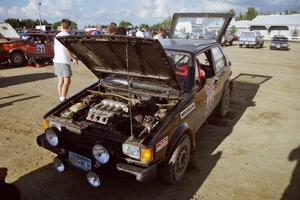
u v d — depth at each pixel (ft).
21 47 39.99
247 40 84.23
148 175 9.36
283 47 78.59
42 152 14.01
